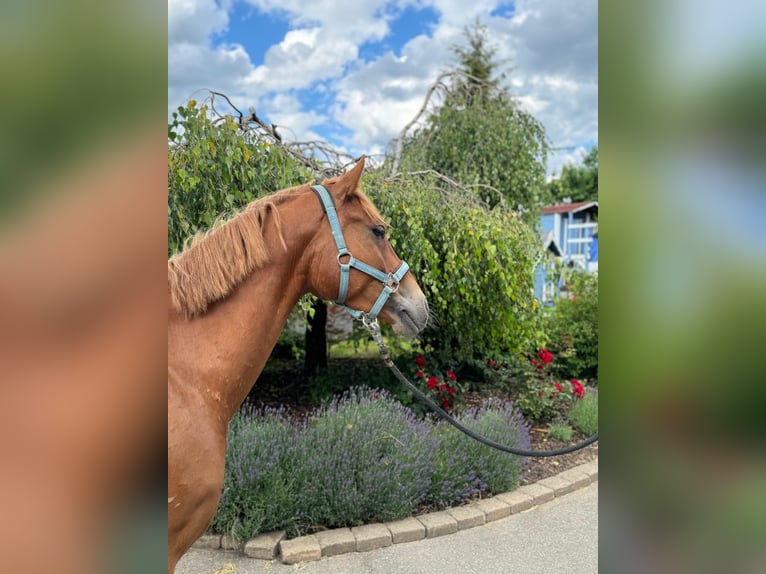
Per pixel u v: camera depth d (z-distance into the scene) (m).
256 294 1.44
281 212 1.55
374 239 1.63
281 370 5.59
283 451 2.91
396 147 5.88
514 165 6.89
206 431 1.29
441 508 3.00
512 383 4.89
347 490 2.73
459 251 3.82
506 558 2.55
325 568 2.42
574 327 5.84
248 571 2.38
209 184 2.98
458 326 4.38
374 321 1.68
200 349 1.35
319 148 3.82
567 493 3.36
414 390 1.78
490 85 6.83
